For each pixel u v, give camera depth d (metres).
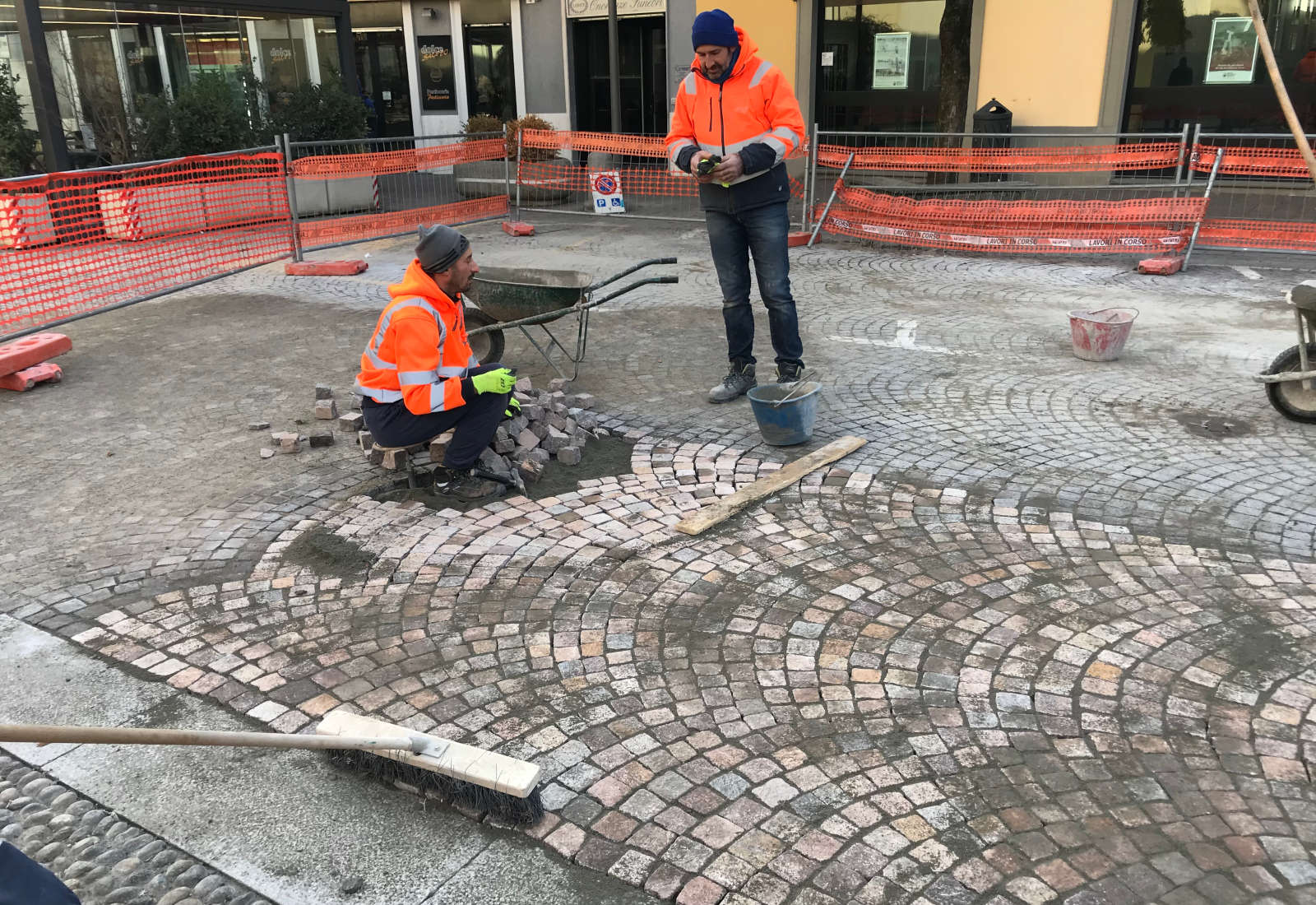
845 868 2.56
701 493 4.91
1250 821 2.69
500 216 14.30
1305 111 13.75
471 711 3.24
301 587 4.05
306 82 15.73
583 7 18.52
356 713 3.22
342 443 5.64
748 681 3.37
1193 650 3.48
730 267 6.04
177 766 3.04
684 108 5.83
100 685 3.41
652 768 2.95
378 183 15.09
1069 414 5.93
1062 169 11.15
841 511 4.66
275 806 2.87
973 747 3.01
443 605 3.89
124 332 8.30
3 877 1.77
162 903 2.52
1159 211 10.41
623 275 6.14
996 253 11.33
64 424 6.06
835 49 16.64
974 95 15.08
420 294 4.45
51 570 4.23
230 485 5.09
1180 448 5.37
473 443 4.65
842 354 7.31
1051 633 3.61
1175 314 8.38
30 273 10.30
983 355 7.22
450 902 2.51
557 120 19.72
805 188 12.07
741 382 6.27
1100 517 4.55
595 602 3.89
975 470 5.11
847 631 3.66
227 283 10.27
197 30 14.39
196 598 3.98
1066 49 14.23
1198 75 14.17
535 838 2.71
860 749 3.02
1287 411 5.74
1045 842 2.63
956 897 2.46
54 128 12.37
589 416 5.93
